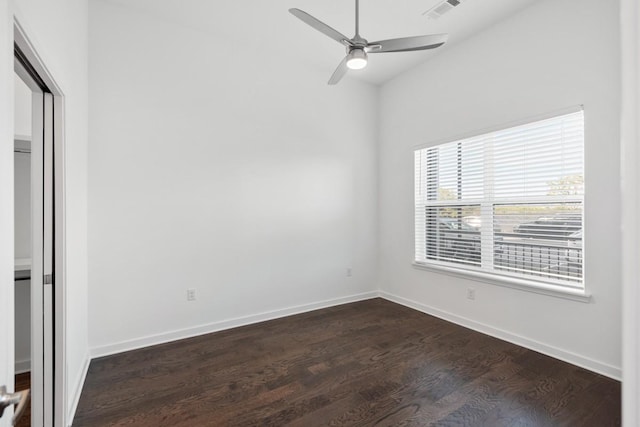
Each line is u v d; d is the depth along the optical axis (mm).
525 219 2807
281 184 3557
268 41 3248
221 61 3184
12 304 833
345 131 4043
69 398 1842
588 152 2371
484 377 2285
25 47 1242
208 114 3113
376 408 1955
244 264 3330
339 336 3020
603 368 2299
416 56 3551
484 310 3092
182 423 1832
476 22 2936
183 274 2998
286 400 2039
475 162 3203
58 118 1728
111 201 2676
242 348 2768
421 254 3816
